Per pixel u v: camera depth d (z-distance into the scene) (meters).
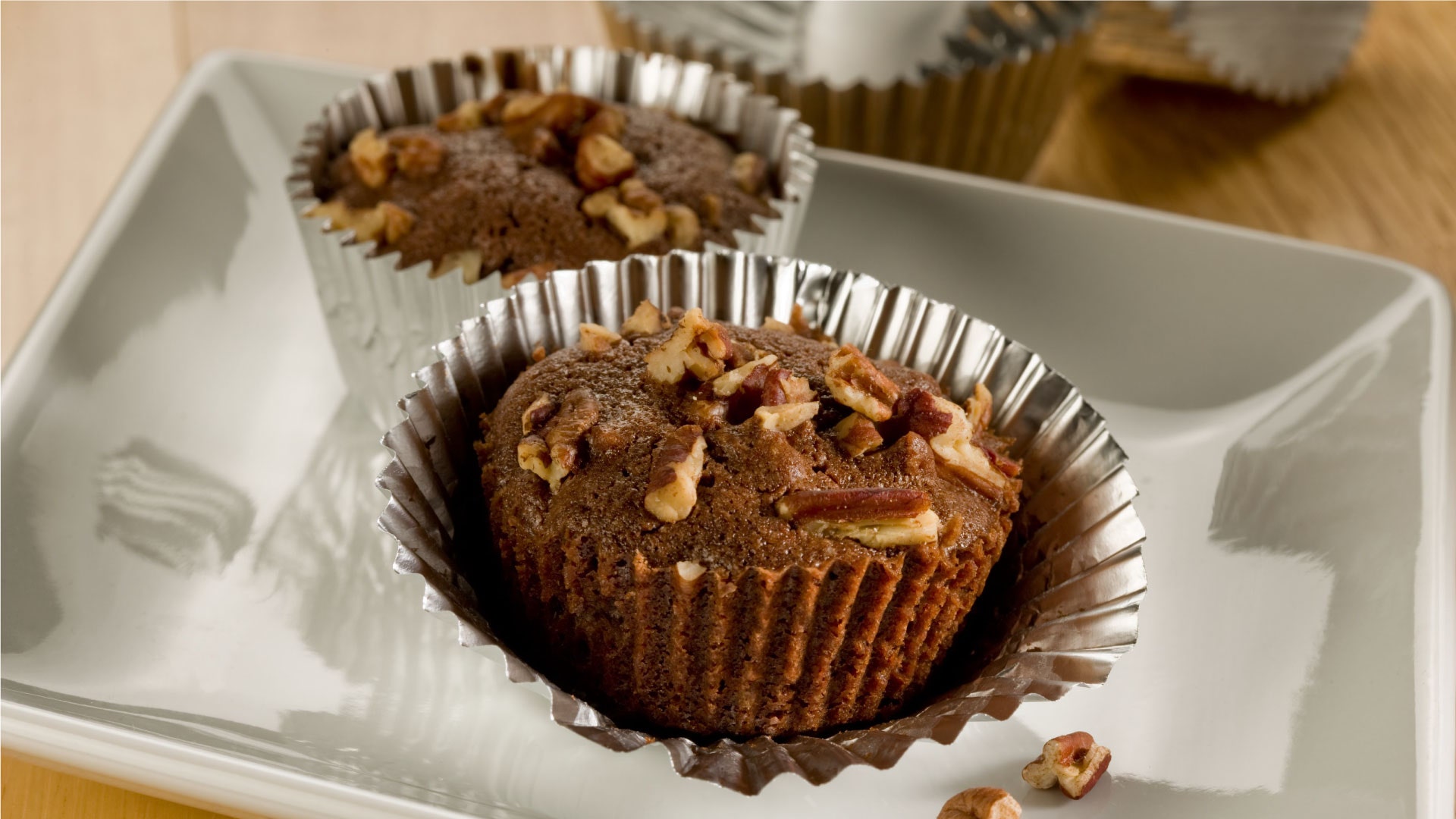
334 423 0.38
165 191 0.40
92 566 0.35
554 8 0.48
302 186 0.37
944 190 0.40
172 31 0.47
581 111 0.37
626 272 0.35
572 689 0.33
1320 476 0.36
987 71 0.42
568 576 0.31
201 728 0.33
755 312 0.35
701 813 0.32
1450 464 0.35
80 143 0.45
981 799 0.32
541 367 0.33
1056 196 0.40
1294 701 0.33
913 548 0.31
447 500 0.33
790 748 0.32
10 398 0.36
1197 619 0.35
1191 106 0.47
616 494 0.31
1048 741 0.33
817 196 0.40
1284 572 0.35
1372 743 0.32
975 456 0.32
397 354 0.37
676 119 0.39
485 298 0.36
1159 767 0.33
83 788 0.33
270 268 0.40
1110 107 0.47
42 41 0.46
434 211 0.36
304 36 0.47
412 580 0.35
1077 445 0.33
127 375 0.37
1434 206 0.44
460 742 0.33
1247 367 0.38
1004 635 0.33
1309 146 0.46
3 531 0.35
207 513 0.36
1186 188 0.45
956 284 0.39
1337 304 0.38
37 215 0.43
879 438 0.32
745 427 0.32
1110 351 0.38
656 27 0.43
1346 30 0.45
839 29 0.43
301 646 0.34
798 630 0.31
